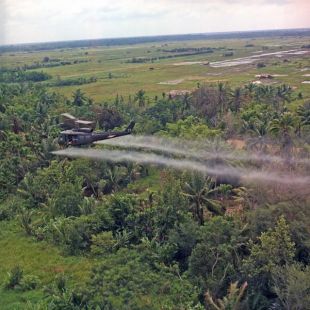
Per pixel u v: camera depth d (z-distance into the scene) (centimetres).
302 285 3309
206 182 5128
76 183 5712
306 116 7550
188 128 6869
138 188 6069
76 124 6606
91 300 3553
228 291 3588
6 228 5306
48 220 5291
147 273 3809
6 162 6347
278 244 3694
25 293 4038
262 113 7612
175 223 4456
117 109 8738
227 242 3991
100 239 4572
